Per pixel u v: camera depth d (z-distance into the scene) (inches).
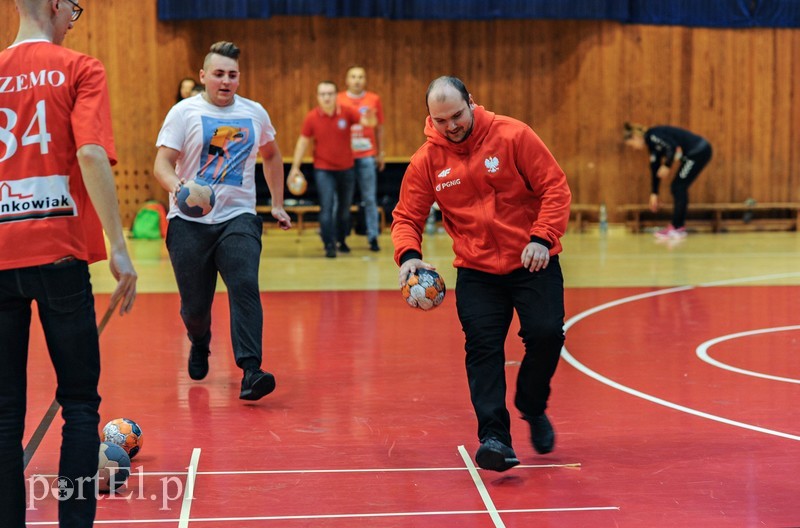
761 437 201.9
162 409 227.5
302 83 656.4
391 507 160.6
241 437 204.1
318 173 519.5
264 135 241.4
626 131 636.7
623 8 643.5
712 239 621.6
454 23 660.1
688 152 621.9
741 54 663.8
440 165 178.5
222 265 231.3
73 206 133.2
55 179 131.6
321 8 627.5
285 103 656.4
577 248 570.6
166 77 624.7
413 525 152.2
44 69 132.7
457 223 180.2
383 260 514.0
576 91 659.4
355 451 194.1
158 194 632.4
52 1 137.7
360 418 219.9
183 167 233.8
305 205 652.1
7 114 132.1
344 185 528.7
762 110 669.3
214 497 165.8
